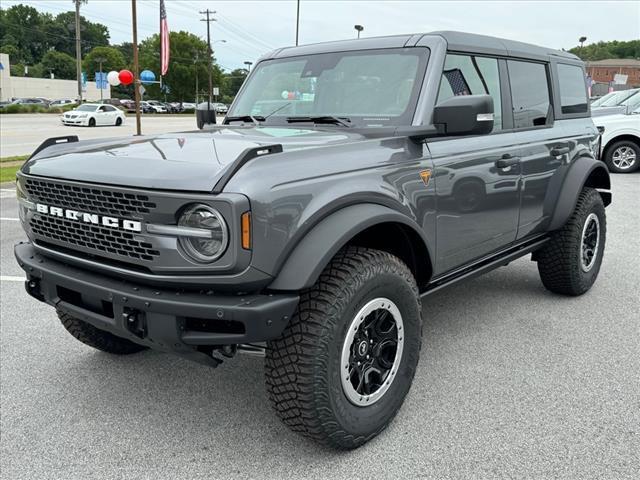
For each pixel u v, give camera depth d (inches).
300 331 99.7
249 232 91.0
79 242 108.5
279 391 101.7
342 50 150.8
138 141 124.7
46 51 5442.9
